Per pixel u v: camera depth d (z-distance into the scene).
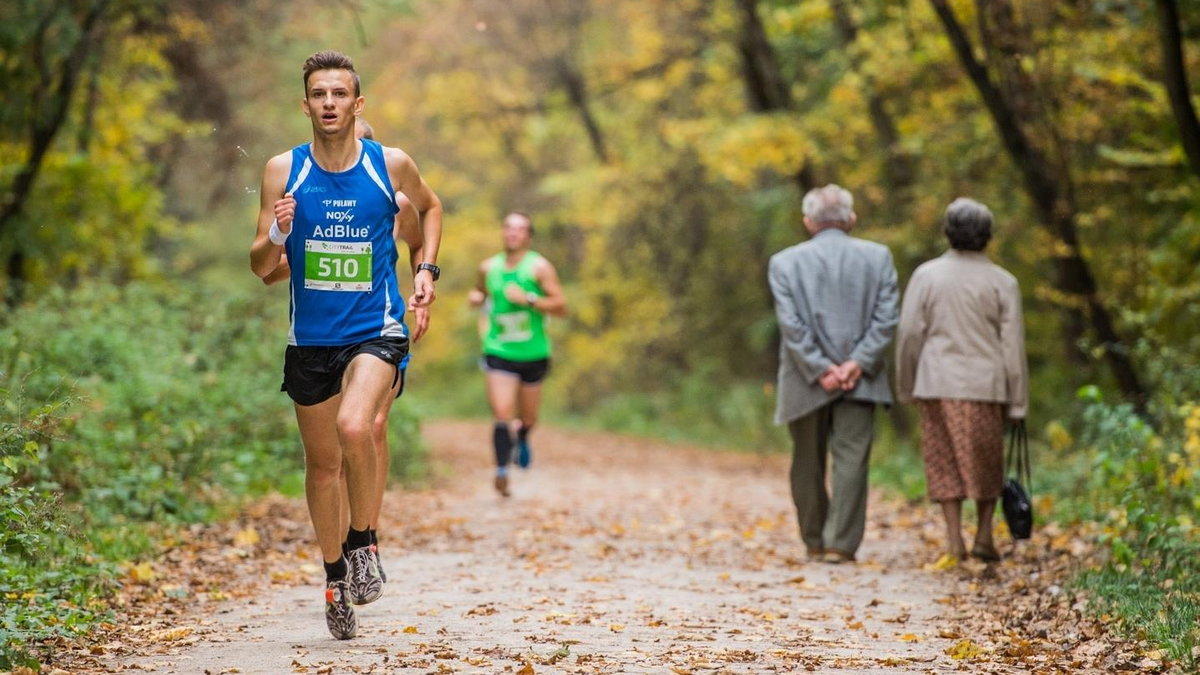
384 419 16.81
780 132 50.94
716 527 27.81
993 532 24.97
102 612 15.82
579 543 24.72
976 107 44.41
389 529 26.06
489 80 83.19
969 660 13.90
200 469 26.64
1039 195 36.53
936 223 47.09
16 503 15.90
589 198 76.31
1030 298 49.53
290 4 45.38
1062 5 35.28
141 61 44.88
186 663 13.26
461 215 91.50
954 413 21.42
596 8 80.75
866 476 22.30
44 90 37.88
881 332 22.27
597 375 84.88
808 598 18.56
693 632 15.50
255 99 52.94
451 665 13.03
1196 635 13.83
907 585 19.80
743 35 56.53
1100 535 19.81
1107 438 24.56
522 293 32.78
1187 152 27.11
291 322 14.25
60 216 42.72
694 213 78.38
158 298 42.44
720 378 80.44
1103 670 13.10
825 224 22.97
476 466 46.16
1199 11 33.88
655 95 68.38
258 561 21.17
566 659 13.45
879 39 46.50
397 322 14.34
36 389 26.11
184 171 58.00
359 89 14.01
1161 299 36.84
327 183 13.92
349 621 14.60
